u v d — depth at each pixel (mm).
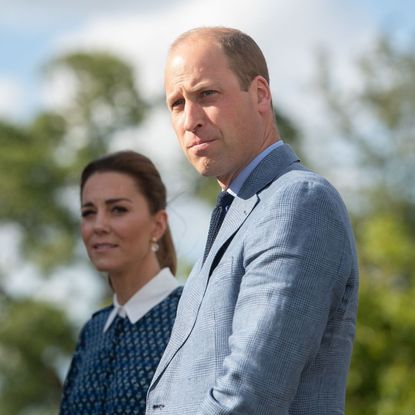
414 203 70188
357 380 24453
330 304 6820
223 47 7363
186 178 59125
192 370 7051
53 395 56625
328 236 6844
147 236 10867
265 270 6773
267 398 6535
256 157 7457
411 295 25391
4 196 60688
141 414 9945
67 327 56969
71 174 61531
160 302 10500
